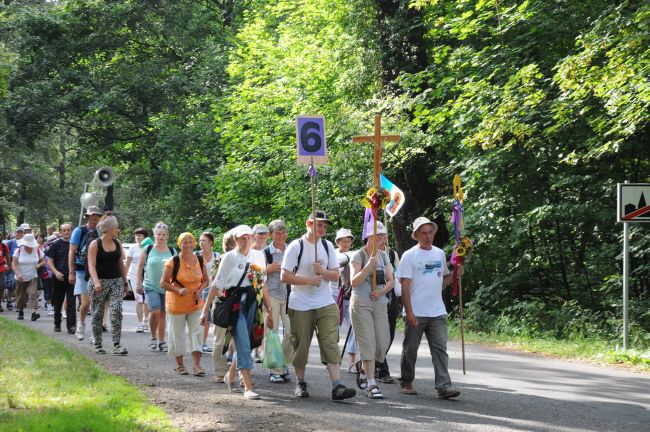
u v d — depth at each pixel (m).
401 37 19.23
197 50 34.03
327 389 8.90
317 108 23.34
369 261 8.45
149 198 37.72
